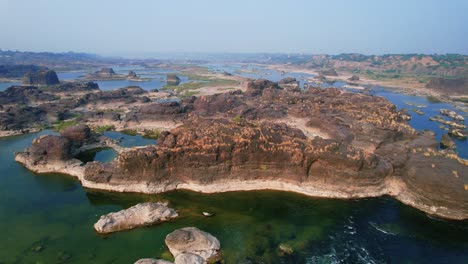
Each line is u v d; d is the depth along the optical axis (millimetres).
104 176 65625
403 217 57156
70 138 90000
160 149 65938
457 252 48094
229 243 48375
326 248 47938
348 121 100000
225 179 66125
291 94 153625
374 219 56344
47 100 160250
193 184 65312
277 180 66750
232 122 75688
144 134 108625
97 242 48562
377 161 65375
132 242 48562
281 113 119562
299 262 44531
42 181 70500
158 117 117438
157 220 53500
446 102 186625
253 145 65812
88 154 88312
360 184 63500
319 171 65062
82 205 60062
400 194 63406
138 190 64188
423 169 62031
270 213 57531
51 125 119438
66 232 51312
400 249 48406
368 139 84562
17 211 57938
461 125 121438
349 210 59031
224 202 61062
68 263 44094
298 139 68812
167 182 65312
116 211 57781
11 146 94750
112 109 147000
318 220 55562
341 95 148500
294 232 51781
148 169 64875
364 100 133500
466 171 60531
